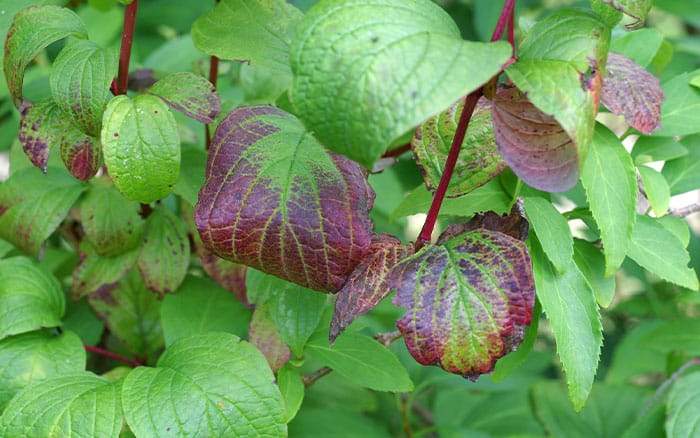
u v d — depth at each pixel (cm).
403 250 54
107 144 54
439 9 50
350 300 53
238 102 64
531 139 51
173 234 63
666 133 60
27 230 62
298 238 54
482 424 78
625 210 56
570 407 76
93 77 54
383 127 47
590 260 59
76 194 63
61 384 56
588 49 50
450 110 56
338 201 54
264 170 54
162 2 85
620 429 75
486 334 52
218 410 55
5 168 102
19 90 56
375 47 48
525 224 56
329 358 59
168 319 62
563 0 94
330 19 48
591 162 56
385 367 59
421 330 52
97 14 76
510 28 52
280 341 59
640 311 86
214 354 56
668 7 81
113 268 63
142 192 54
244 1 58
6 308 60
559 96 49
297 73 48
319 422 72
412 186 78
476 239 53
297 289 58
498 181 59
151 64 73
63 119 57
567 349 55
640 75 57
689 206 63
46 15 56
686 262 58
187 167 62
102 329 68
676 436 61
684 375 65
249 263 54
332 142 48
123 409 55
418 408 81
